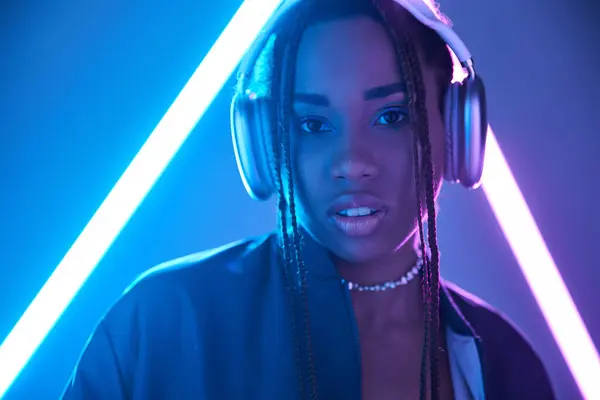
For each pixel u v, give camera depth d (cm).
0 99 193
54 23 196
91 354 76
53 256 195
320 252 77
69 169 195
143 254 197
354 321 75
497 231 211
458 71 79
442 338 83
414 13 71
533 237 211
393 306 81
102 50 196
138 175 197
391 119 71
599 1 213
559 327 211
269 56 73
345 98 69
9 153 193
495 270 211
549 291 211
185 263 79
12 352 193
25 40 194
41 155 194
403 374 78
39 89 194
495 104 213
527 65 213
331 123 70
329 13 70
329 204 70
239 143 76
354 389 74
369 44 69
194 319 75
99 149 196
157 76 197
